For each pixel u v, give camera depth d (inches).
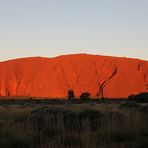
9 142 415.8
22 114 735.1
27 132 447.5
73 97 4522.6
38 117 545.6
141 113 657.6
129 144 398.9
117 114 565.0
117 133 441.7
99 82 5132.9
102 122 505.7
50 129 471.2
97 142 396.8
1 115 776.3
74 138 411.8
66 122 522.9
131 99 2930.6
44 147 385.1
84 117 548.1
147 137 433.7
